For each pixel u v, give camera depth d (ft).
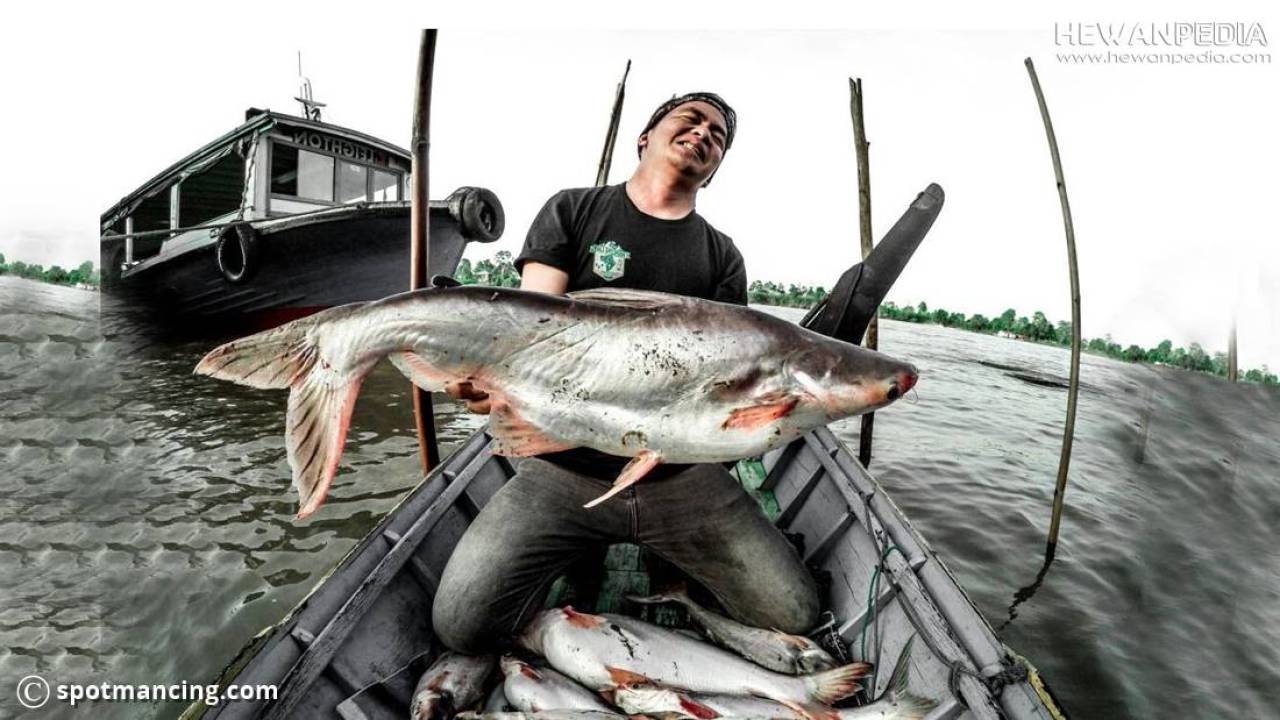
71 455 23.39
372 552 7.47
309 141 33.06
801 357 6.01
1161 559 19.30
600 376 6.08
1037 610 16.65
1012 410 41.06
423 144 10.98
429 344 6.04
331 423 5.98
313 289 33.99
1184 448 29.22
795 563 7.87
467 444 10.37
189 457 23.91
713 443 6.06
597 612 8.43
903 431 34.12
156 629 14.11
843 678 7.01
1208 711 13.14
